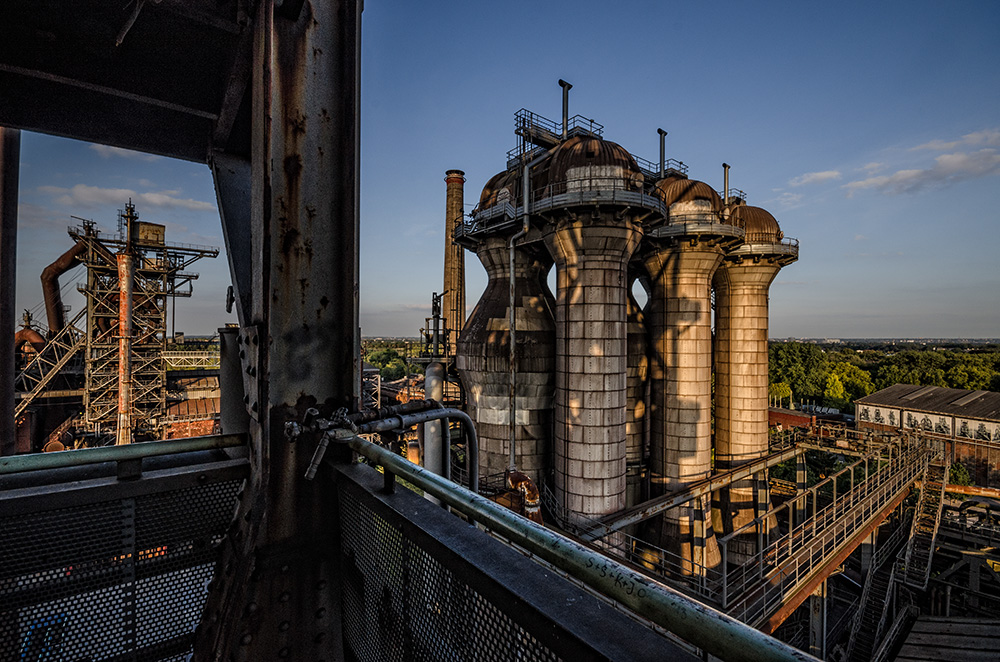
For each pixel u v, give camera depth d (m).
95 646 2.78
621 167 21.80
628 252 22.12
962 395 49.59
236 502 3.28
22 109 4.01
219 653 2.67
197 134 4.62
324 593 3.03
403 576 2.25
